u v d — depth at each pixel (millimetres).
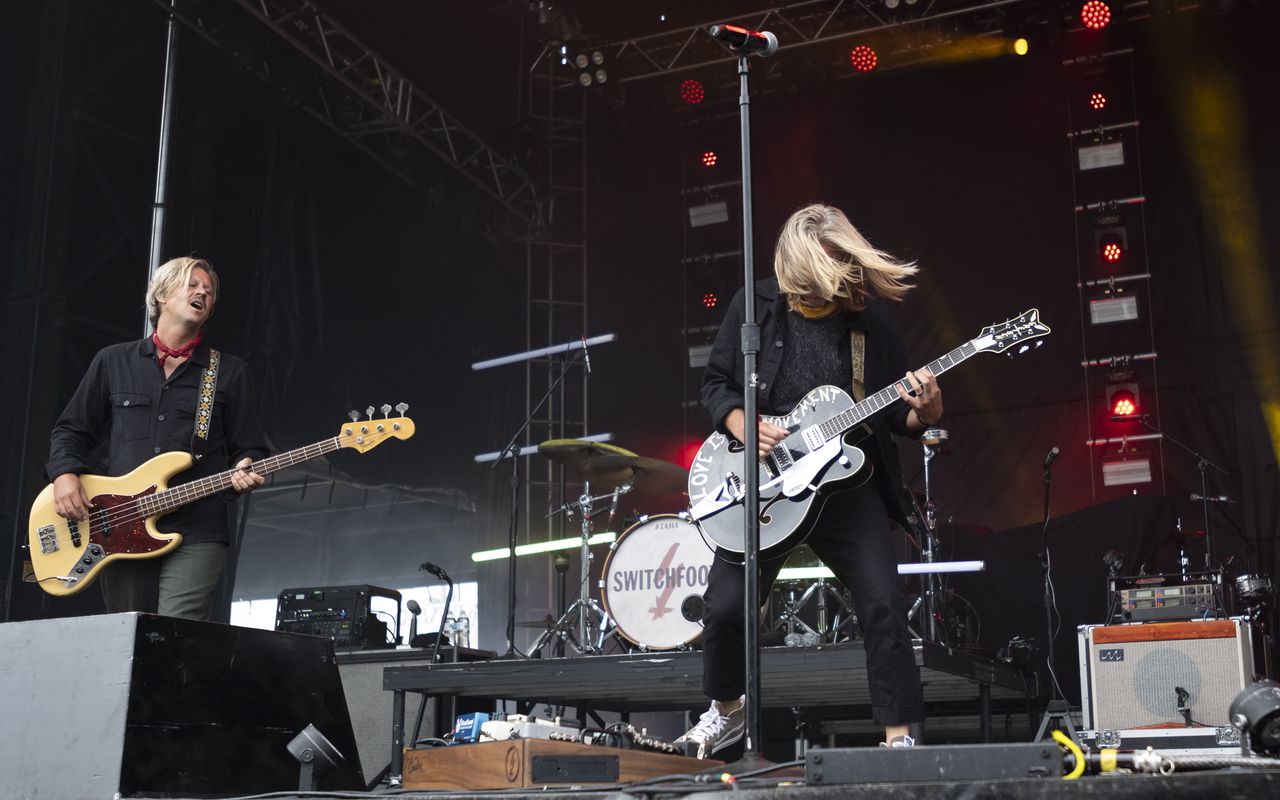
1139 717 4805
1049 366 9844
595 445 7004
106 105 7973
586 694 5113
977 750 1881
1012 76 10570
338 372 9406
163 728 2600
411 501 11414
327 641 3082
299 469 9383
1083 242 9961
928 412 2941
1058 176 10219
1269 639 5840
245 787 2736
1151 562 7730
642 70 11164
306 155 9336
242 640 2844
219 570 3500
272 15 8680
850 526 2963
